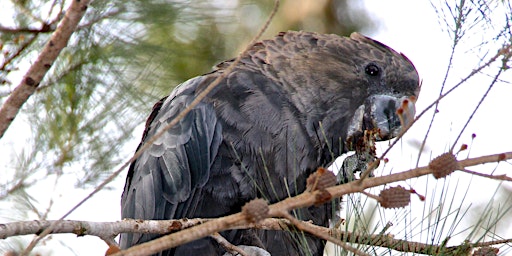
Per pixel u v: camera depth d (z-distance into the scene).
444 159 5.75
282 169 9.03
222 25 12.10
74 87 10.02
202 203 8.99
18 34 9.45
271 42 9.75
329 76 9.41
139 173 9.44
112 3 10.14
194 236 5.42
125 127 10.16
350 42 9.81
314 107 9.29
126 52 10.27
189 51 11.31
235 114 8.98
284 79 9.30
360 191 5.83
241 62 9.44
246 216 5.48
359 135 9.44
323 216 9.25
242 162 8.89
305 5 13.66
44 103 9.99
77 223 6.24
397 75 9.62
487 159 5.80
